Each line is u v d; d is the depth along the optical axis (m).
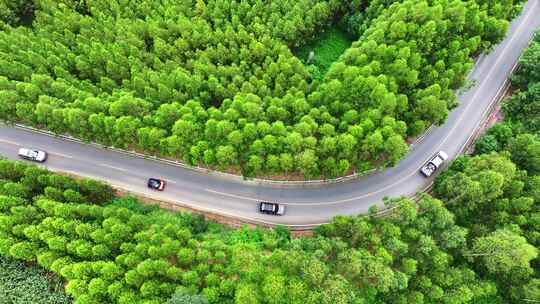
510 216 64.62
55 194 65.81
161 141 69.88
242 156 70.62
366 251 58.97
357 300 56.19
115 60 80.56
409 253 61.47
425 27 73.62
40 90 74.94
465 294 58.44
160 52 82.31
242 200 75.50
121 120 69.25
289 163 67.00
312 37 90.25
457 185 65.19
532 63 78.12
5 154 79.62
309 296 54.12
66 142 80.31
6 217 61.16
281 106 72.00
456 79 75.94
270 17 84.38
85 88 77.94
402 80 73.00
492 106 82.06
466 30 79.75
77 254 61.00
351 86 71.75
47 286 60.84
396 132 68.62
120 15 88.25
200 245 62.09
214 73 78.81
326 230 65.19
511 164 63.91
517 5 82.62
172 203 75.56
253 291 55.09
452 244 60.50
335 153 68.94
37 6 91.31
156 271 58.28
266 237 67.94
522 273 61.75
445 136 79.56
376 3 84.38
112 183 77.12
